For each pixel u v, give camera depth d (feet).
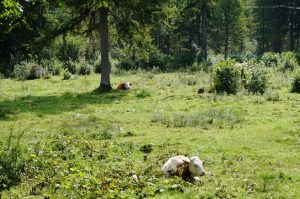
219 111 61.72
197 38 242.99
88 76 128.16
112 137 47.93
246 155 39.37
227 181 31.53
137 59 150.92
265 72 87.81
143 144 43.60
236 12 255.29
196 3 209.46
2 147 38.32
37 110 68.13
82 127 53.11
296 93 84.53
